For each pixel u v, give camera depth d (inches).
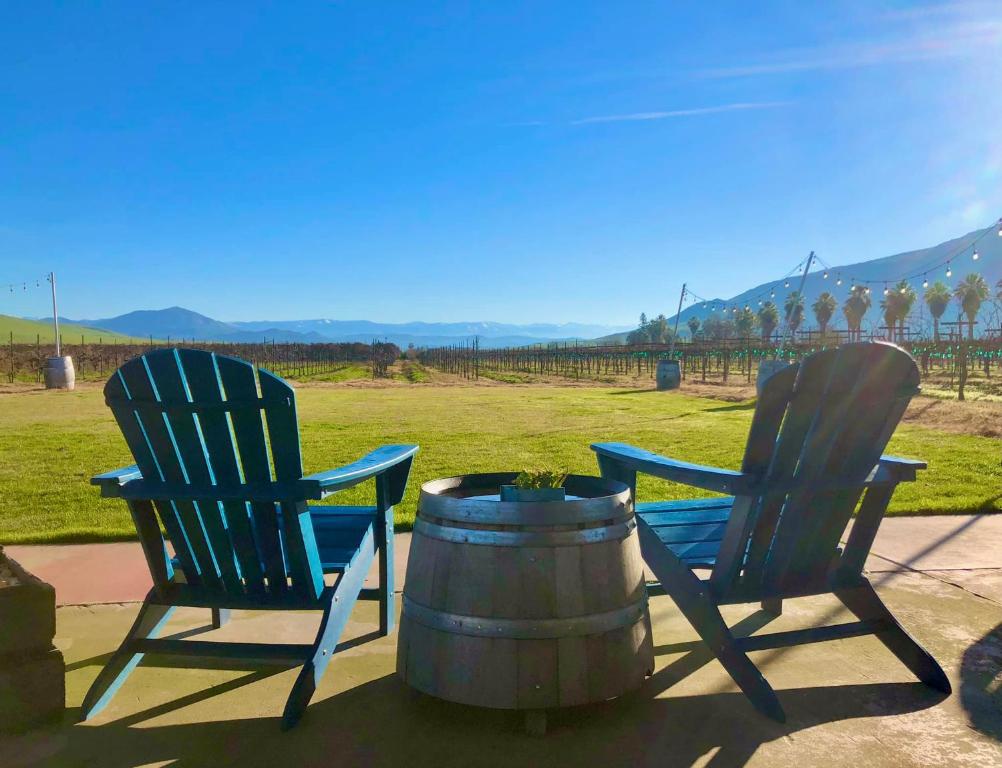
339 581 117.9
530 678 100.8
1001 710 110.5
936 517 232.1
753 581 121.3
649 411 693.3
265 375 100.7
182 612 157.2
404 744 101.2
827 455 113.6
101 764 96.7
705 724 106.4
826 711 110.3
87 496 280.2
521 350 2556.6
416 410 719.7
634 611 108.6
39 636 106.7
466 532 104.5
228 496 105.4
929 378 1235.9
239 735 104.2
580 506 104.3
